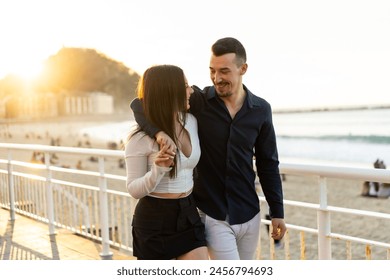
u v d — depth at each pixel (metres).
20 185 6.95
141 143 2.46
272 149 2.79
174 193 2.52
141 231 2.55
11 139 100.62
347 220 13.06
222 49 2.57
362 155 41.22
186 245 2.55
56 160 46.34
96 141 82.69
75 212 5.93
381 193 20.75
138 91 2.53
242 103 2.69
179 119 2.48
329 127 52.91
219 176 2.69
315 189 23.17
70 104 139.12
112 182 20.09
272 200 2.82
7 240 5.79
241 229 2.75
